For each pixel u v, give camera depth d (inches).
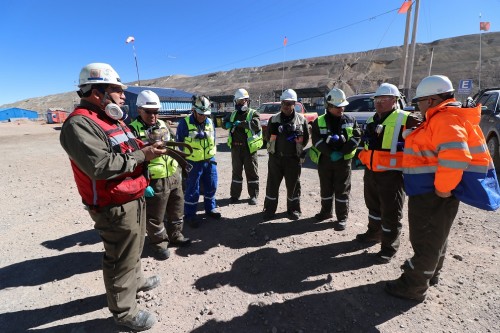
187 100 1082.7
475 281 114.1
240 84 3021.7
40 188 259.4
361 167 149.0
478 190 85.6
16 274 127.6
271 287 115.3
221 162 361.7
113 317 99.4
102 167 76.2
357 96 372.5
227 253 141.3
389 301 105.3
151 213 131.0
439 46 2564.0
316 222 173.2
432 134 89.0
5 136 786.8
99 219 85.8
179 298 110.0
